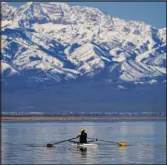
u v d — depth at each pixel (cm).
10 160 19300
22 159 19612
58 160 19275
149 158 19912
